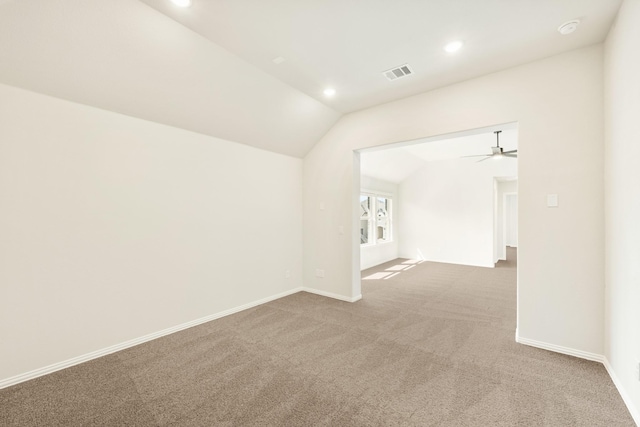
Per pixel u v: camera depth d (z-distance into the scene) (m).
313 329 3.16
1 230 2.10
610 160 2.23
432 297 4.38
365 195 6.97
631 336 1.81
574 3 1.99
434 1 1.97
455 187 7.45
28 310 2.21
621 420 1.72
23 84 2.16
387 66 2.85
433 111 3.34
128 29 2.16
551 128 2.62
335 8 2.05
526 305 2.73
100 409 1.85
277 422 1.73
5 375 2.11
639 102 1.70
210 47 2.52
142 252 2.87
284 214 4.47
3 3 1.74
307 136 4.32
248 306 3.92
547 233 2.62
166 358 2.52
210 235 3.48
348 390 2.05
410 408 1.85
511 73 2.83
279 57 2.70
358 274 4.29
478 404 1.88
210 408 1.86
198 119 3.20
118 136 2.70
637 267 1.73
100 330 2.58
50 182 2.31
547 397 1.95
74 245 2.44
